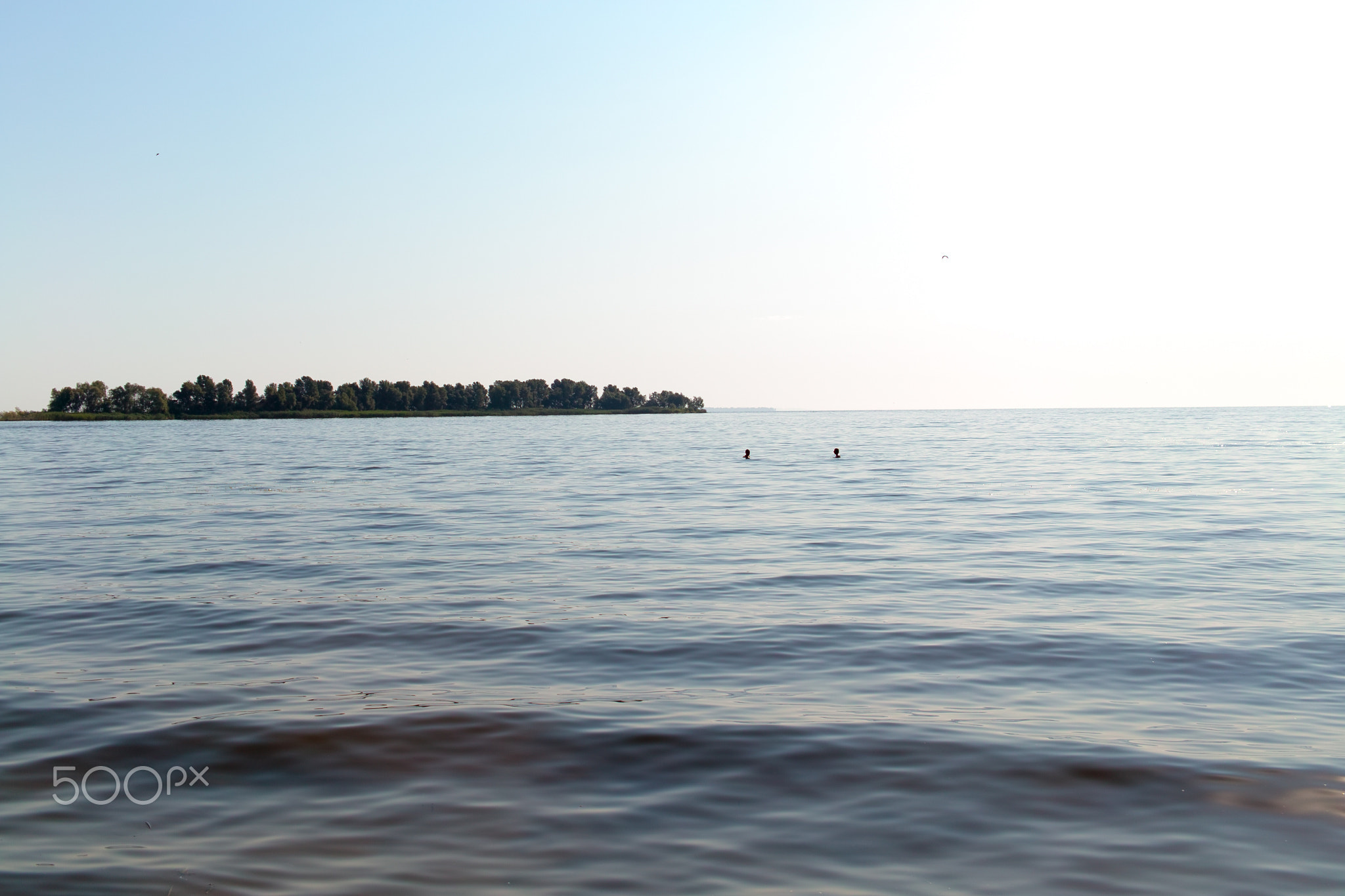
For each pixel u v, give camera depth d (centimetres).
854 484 3934
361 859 642
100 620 1391
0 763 815
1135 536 2284
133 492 3606
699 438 10119
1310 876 612
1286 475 4272
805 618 1403
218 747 848
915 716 932
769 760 812
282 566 1875
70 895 594
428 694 1013
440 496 3469
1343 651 1183
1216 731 884
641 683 1060
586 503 3192
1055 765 793
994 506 3008
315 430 14325
